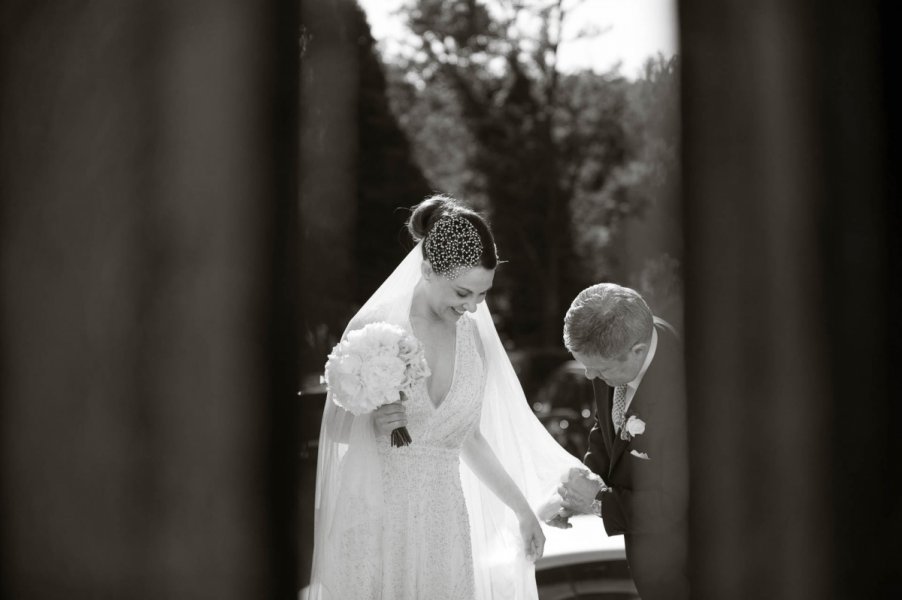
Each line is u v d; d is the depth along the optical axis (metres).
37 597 2.07
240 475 2.10
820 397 2.14
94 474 2.08
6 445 2.08
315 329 7.11
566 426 7.73
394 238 16.44
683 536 2.52
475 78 18.69
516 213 18.58
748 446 2.16
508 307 18.34
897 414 2.13
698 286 2.20
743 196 2.16
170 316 2.09
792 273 2.14
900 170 2.11
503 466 3.01
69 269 2.09
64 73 2.08
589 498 2.79
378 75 17.23
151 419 2.08
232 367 2.10
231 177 2.09
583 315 2.57
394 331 2.55
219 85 2.08
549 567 3.53
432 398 2.68
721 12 2.14
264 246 2.12
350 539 2.59
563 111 18.22
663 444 2.55
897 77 2.10
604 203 17.95
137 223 2.08
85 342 2.08
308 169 2.68
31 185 2.08
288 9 2.12
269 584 2.11
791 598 2.15
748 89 2.14
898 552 2.11
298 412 2.15
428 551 2.66
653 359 2.57
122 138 2.08
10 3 2.06
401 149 17.11
